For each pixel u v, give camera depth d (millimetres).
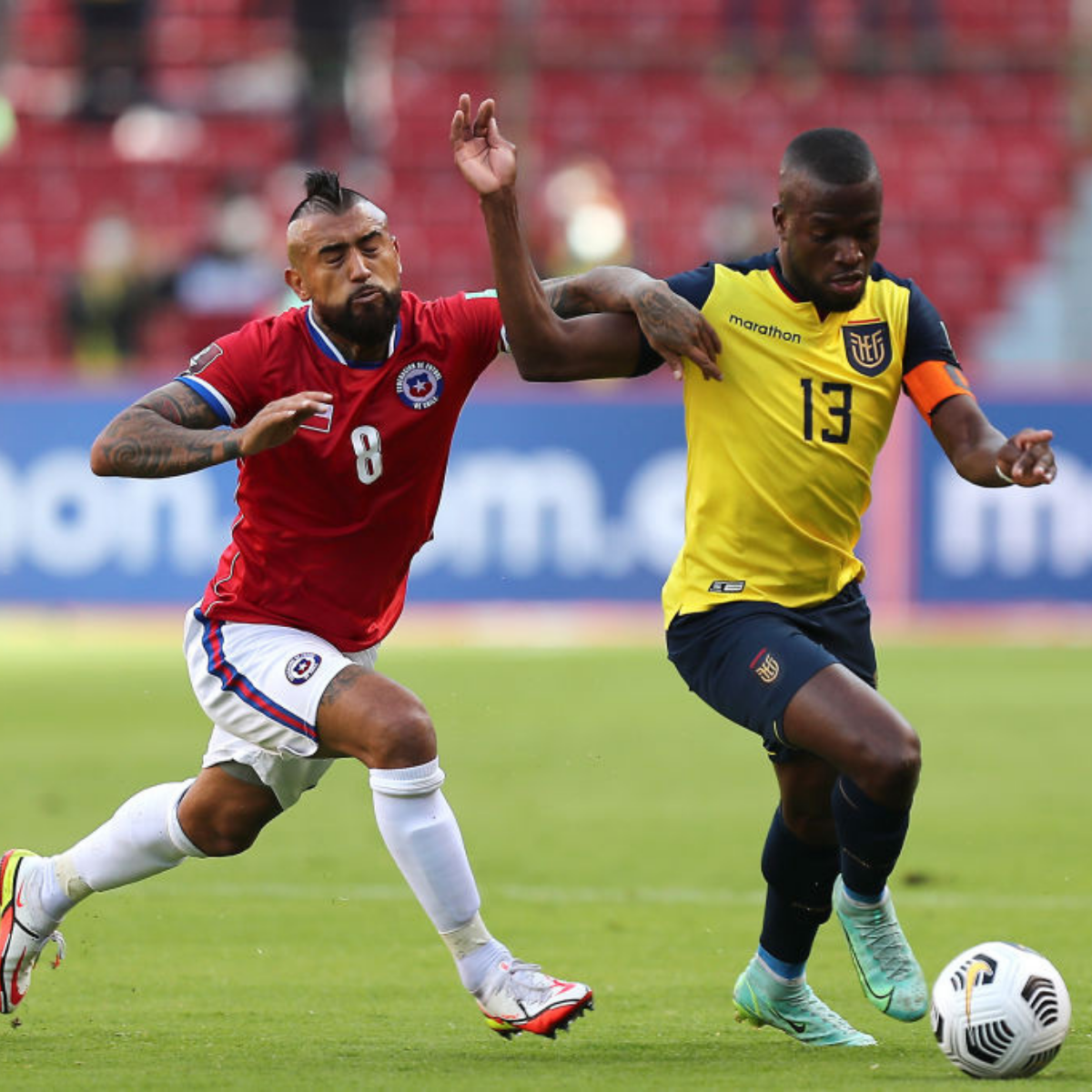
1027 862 28984
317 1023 18812
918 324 18797
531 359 18297
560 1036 18141
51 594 59062
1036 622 58812
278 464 17969
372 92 80938
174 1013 19391
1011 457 17469
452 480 59344
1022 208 79000
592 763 39469
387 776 17078
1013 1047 15547
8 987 18922
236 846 18891
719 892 27109
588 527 59219
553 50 80562
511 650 57156
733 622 18109
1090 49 80250
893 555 58781
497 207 17828
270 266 74250
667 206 77688
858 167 17625
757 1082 15625
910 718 44969
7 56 84375
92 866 18797
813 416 18312
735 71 80812
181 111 81812
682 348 17969
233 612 18469
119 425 17125
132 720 45000
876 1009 20000
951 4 82188
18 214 79562
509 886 27500
